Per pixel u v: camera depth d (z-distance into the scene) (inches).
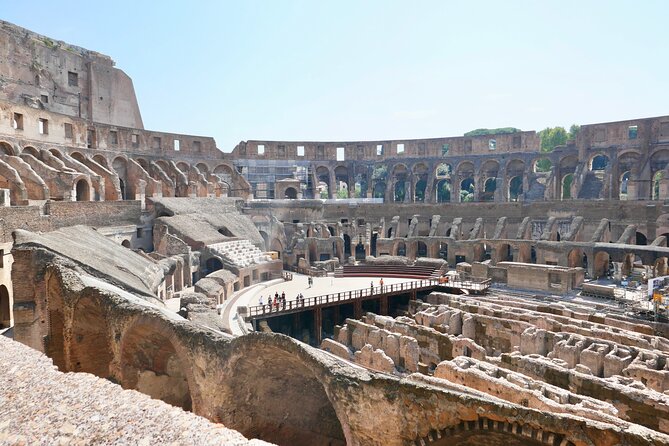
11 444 316.2
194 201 2391.7
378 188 3518.7
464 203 2603.3
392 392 519.8
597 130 2623.0
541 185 2901.1
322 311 1769.2
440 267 2206.0
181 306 1286.9
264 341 599.8
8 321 1214.9
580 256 2118.6
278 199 2992.1
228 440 346.3
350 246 2768.2
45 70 2363.4
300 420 725.3
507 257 2390.5
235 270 1895.9
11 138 1841.8
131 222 1994.3
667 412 765.9
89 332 884.0
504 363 1034.7
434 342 1252.5
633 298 1594.5
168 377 846.5
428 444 501.4
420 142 3164.4
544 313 1407.5
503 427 461.4
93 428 348.8
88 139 2394.2
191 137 2962.6
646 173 2437.3
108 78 2721.5
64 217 1546.5
